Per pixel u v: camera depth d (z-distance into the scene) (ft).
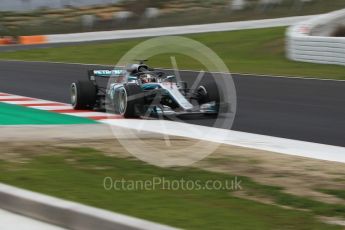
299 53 293.43
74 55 371.97
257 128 130.82
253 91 198.18
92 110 156.04
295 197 74.90
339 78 229.25
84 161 95.04
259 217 66.08
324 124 136.05
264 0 632.38
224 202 72.28
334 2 619.67
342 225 64.18
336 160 97.91
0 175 84.69
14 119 141.59
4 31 586.04
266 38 385.50
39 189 76.95
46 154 100.53
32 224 65.92
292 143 113.91
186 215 66.23
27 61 338.75
